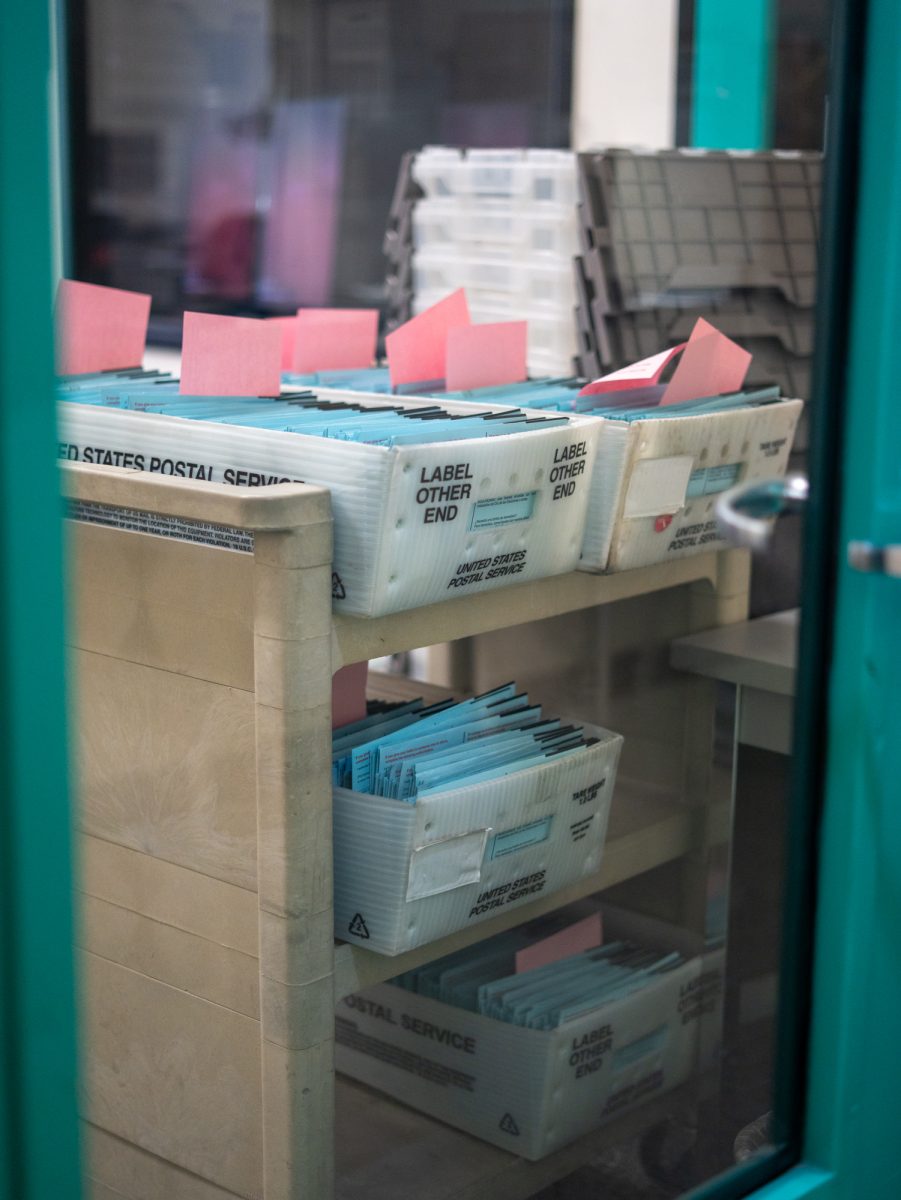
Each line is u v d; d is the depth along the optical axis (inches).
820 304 50.2
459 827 48.3
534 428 49.1
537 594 53.8
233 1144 47.1
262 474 45.0
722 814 62.7
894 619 51.5
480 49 85.2
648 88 77.9
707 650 62.1
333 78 89.4
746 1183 53.5
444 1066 58.6
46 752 28.3
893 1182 58.1
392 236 77.2
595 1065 58.0
